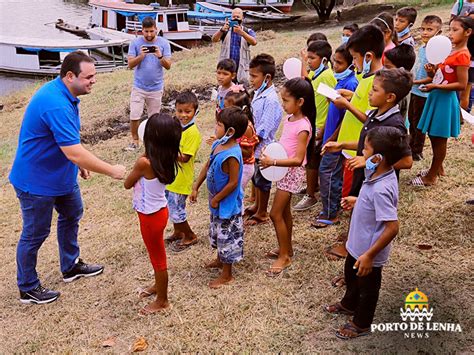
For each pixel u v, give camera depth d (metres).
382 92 3.40
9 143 9.82
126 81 12.96
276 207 4.04
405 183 5.24
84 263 4.56
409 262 4.01
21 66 19.09
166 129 3.43
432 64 5.08
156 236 3.65
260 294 3.86
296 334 3.42
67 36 25.47
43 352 3.58
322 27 23.28
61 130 3.83
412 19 5.42
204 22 25.69
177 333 3.57
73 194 4.29
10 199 6.80
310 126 3.92
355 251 3.18
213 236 4.09
